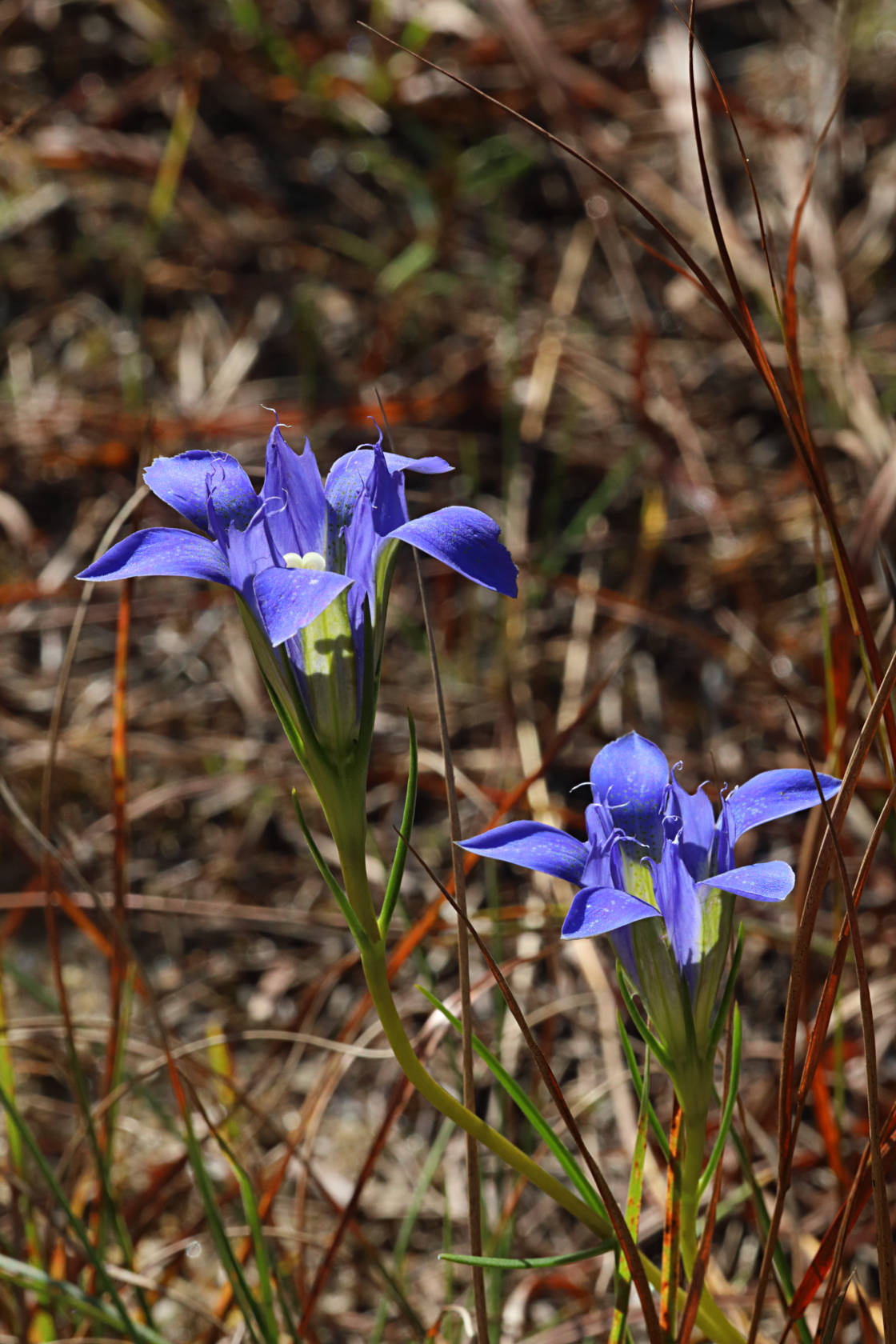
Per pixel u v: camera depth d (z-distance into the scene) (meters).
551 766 6.00
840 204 8.27
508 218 8.41
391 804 6.02
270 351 7.79
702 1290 2.49
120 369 7.70
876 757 5.45
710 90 8.52
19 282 8.15
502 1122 4.25
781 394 2.58
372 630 2.23
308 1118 4.18
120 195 8.43
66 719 6.39
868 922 5.16
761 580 6.64
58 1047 4.98
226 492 2.37
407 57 8.86
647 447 7.16
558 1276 4.25
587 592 5.69
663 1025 2.30
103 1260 3.67
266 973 5.52
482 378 7.45
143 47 9.08
